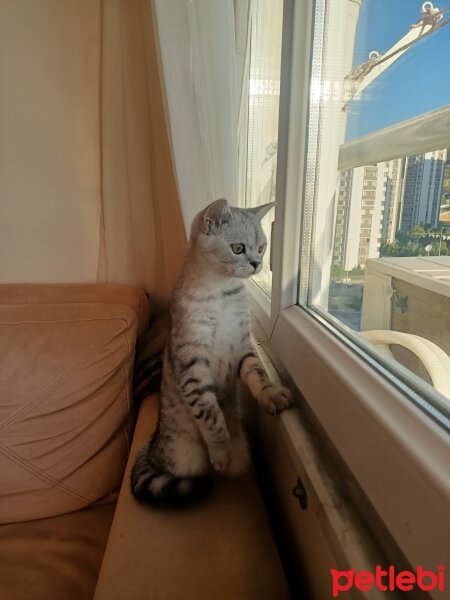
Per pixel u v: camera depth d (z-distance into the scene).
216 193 1.17
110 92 1.43
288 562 0.81
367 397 0.49
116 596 0.64
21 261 1.59
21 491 1.09
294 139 0.82
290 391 0.85
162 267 1.63
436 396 0.46
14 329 1.18
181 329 1.02
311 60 0.79
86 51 1.43
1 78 1.42
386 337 0.61
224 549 0.72
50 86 1.45
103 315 1.23
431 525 0.34
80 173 1.54
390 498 0.41
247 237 1.00
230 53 1.06
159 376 1.35
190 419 1.00
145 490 0.86
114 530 0.80
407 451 0.39
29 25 1.39
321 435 0.67
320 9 0.77
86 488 1.13
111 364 1.17
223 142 1.13
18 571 0.92
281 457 0.86
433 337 0.48
